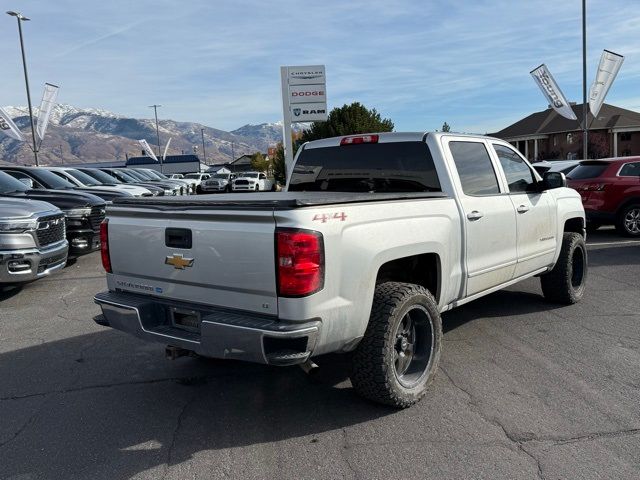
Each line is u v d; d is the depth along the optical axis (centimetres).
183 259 357
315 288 316
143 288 389
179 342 354
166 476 308
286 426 365
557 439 336
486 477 298
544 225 568
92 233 1000
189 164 7688
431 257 424
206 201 350
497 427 353
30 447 344
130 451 337
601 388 408
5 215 699
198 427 367
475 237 459
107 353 521
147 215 378
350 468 311
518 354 483
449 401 393
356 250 340
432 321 395
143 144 7838
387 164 486
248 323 321
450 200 438
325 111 1797
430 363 396
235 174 5388
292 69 1767
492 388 413
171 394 423
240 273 330
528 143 5241
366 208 354
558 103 2702
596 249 1022
